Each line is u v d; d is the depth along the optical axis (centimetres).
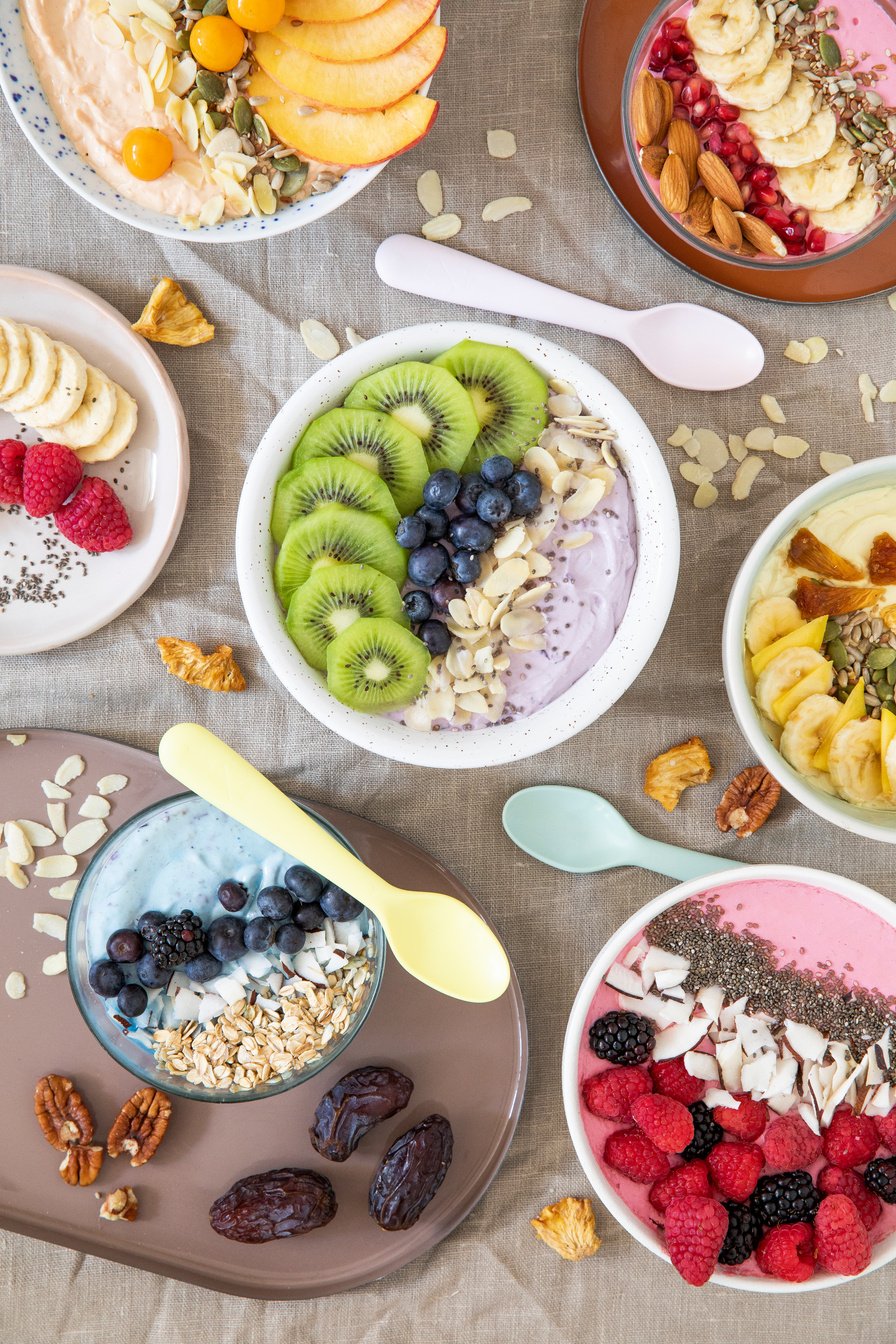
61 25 75
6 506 79
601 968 75
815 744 77
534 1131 82
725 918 79
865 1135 78
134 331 78
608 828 81
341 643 73
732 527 81
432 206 79
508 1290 83
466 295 79
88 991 79
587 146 79
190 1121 81
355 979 79
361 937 79
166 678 81
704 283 80
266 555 74
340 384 74
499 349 74
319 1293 81
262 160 76
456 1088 81
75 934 78
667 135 77
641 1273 83
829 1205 76
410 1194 78
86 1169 80
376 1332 82
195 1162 81
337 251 79
